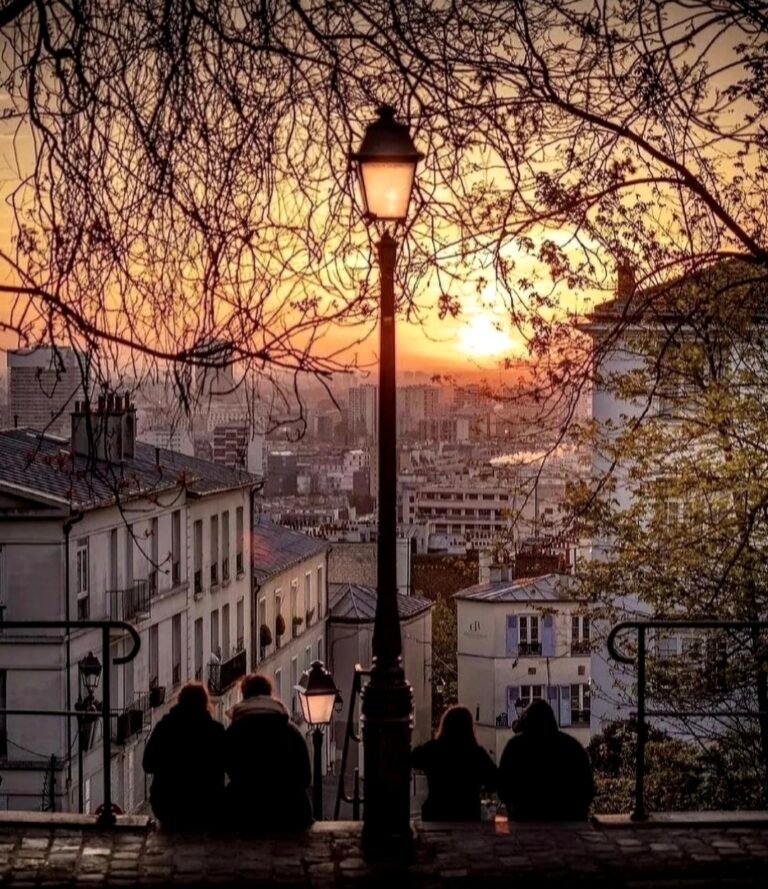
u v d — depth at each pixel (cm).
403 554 8038
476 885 923
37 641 3812
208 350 1005
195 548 5119
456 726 1106
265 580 6012
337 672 7288
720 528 2123
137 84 1038
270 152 1045
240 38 1048
